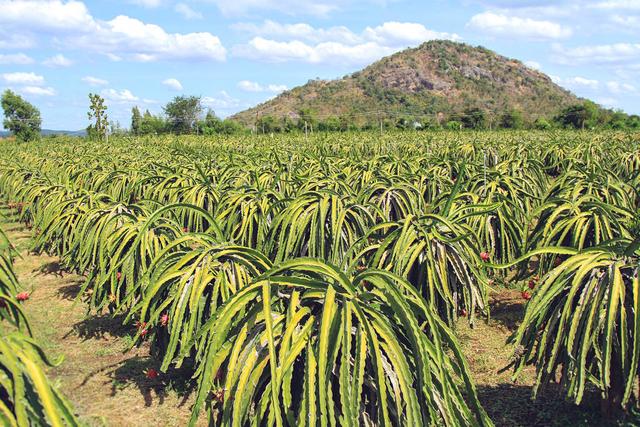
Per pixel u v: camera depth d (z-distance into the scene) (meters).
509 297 6.52
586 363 3.26
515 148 17.69
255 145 22.50
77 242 6.07
